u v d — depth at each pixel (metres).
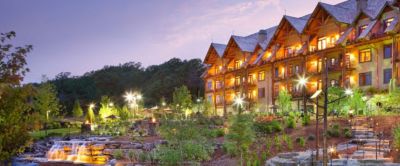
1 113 11.16
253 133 23.22
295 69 54.41
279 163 18.88
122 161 27.44
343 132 24.47
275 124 28.23
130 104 70.50
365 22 44.22
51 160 33.16
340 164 17.08
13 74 11.59
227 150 24.56
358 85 44.59
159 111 58.69
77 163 31.00
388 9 41.50
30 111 14.30
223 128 32.62
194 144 24.86
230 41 66.44
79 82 114.81
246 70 62.31
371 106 35.38
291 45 55.47
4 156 11.52
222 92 69.38
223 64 69.31
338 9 48.56
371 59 43.31
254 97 62.59
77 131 52.09
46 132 49.22
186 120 28.34
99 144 33.66
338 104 32.69
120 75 123.38
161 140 32.47
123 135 41.06
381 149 19.41
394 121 25.33
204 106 56.41
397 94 32.44
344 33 45.72
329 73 47.72
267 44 59.78
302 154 20.30
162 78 106.38
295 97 50.19
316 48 50.72
